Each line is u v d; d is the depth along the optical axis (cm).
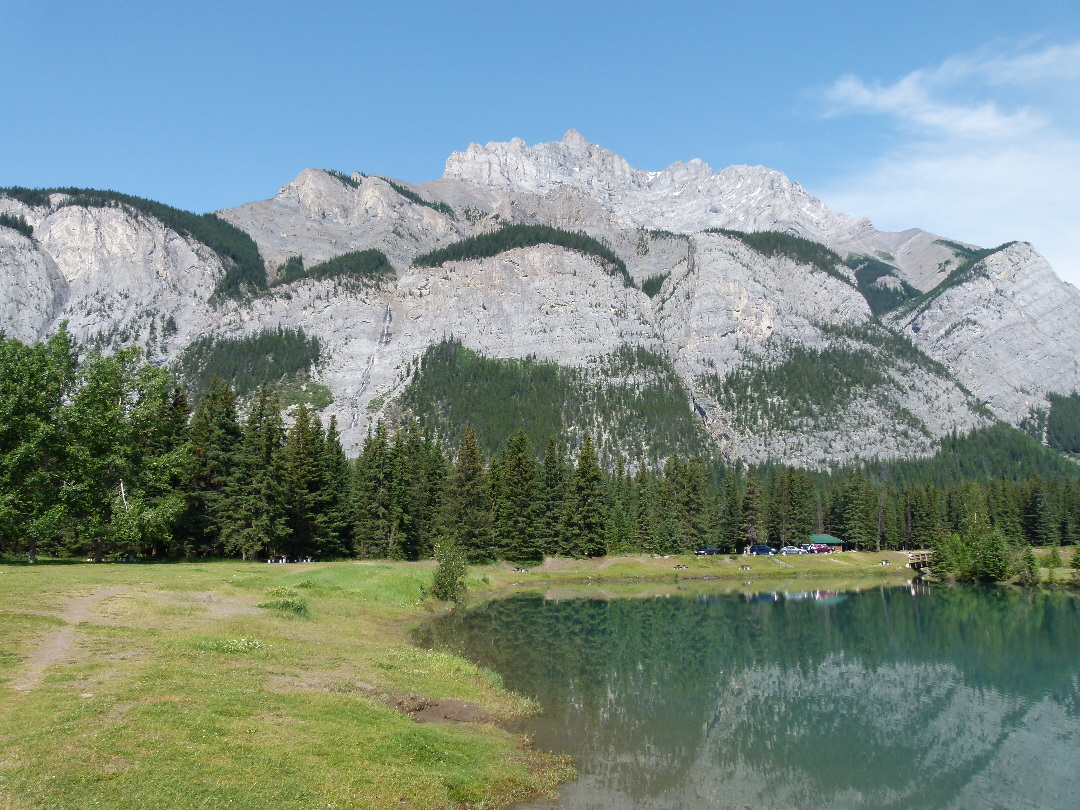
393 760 2092
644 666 4600
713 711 3622
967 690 4397
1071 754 3231
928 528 15112
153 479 6378
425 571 7825
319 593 5397
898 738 3406
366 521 9662
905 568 13300
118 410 6172
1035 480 15488
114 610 3438
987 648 5700
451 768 2198
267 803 1614
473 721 2861
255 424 8344
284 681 2666
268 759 1858
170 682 2338
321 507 9181
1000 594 9594
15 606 3209
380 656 3566
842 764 2975
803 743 3206
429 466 11175
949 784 2836
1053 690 4422
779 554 14362
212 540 7981
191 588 4497
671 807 2319
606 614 7125
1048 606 8325
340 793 1767
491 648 4816
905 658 5303
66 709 1933
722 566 12812
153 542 7388
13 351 5794
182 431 7806
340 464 10400
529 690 3638
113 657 2577
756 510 14450
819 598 9031
